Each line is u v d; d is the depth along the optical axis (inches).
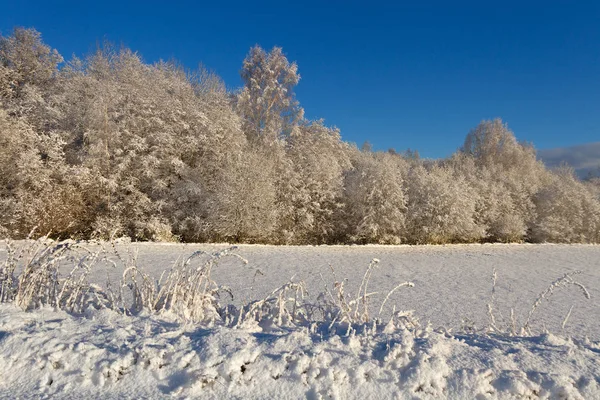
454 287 445.4
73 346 106.6
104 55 983.0
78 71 948.0
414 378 95.8
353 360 103.1
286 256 642.2
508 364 103.0
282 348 107.5
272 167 896.3
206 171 878.4
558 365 103.3
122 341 111.6
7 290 161.3
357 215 979.9
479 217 1154.7
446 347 111.7
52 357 102.2
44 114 829.2
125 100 861.2
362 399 93.0
